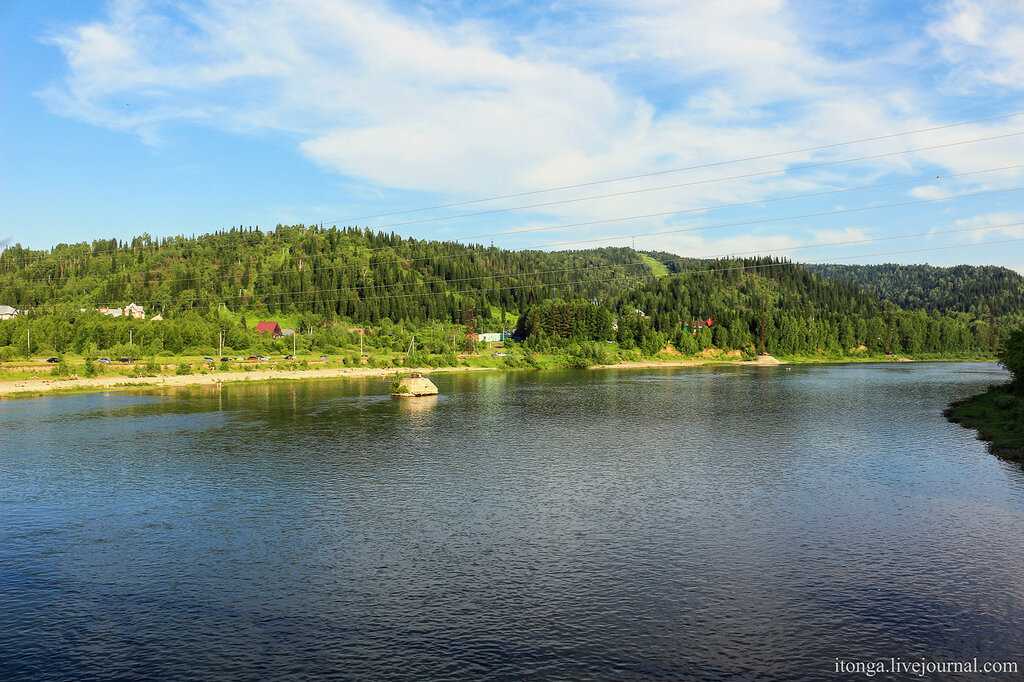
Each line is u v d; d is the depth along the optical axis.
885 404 119.31
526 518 48.81
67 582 37.22
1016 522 46.84
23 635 31.16
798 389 150.62
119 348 193.50
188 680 27.25
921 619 32.31
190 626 31.94
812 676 27.50
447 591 35.75
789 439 82.25
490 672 27.78
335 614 33.09
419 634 31.03
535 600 34.62
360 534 45.28
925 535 44.25
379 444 79.56
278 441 81.62
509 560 40.22
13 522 48.22
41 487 58.41
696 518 48.53
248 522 48.06
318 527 46.88
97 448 76.75
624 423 97.31
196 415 105.00
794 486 57.81
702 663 28.48
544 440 82.62
